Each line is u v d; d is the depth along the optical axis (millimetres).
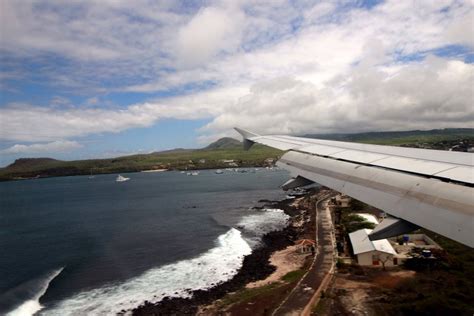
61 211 113938
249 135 30000
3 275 53000
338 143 21906
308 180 15086
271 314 33031
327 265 44906
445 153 13977
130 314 38125
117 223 88875
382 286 37438
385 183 11406
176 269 51938
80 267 55094
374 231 9164
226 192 141375
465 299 33281
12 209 122312
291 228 73375
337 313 32250
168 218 92812
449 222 7746
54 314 39094
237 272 48969
